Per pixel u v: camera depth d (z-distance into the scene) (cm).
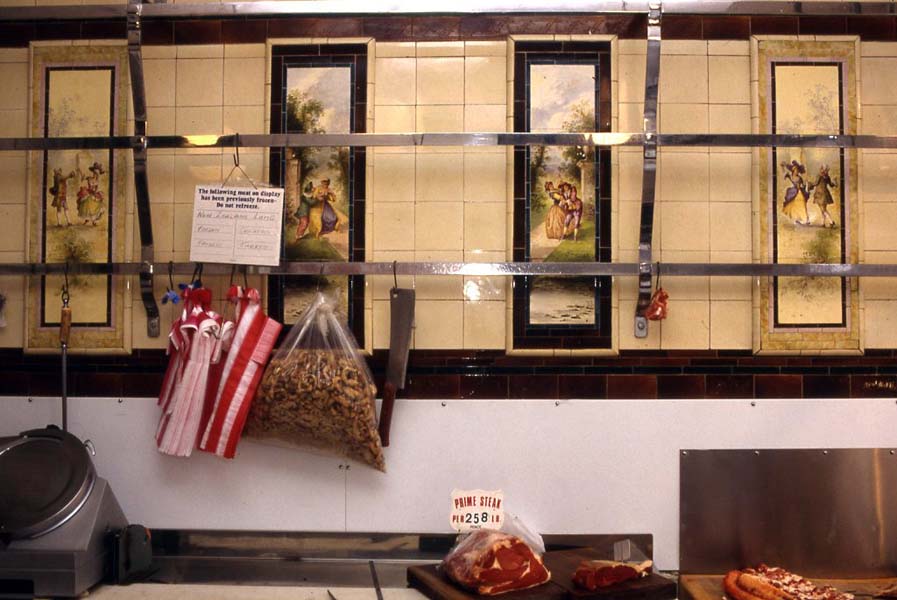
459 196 291
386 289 291
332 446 275
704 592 271
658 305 280
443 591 253
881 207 293
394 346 283
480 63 292
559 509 288
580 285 290
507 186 290
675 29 292
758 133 291
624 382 290
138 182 284
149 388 293
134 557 270
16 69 298
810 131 292
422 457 288
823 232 291
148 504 292
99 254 295
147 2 286
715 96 292
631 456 289
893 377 292
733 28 292
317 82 292
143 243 287
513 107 290
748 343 291
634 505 289
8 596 251
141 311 294
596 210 290
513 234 289
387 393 283
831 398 291
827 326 291
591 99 291
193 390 278
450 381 289
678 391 290
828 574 289
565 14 285
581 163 290
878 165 293
